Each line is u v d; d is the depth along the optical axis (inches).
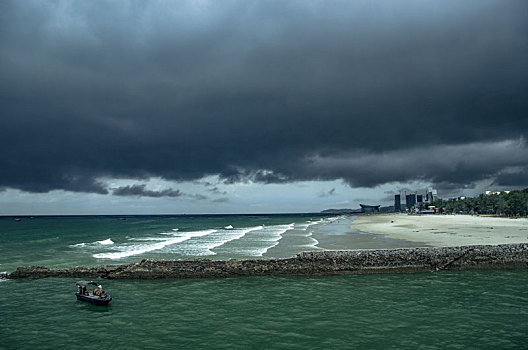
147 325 749.3
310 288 1036.5
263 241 2217.0
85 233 3422.7
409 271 1241.4
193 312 828.6
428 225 3277.6
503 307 823.1
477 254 1301.7
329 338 650.2
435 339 639.1
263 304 881.5
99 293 941.8
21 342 674.2
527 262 1290.6
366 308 829.2
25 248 2089.1
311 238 2347.4
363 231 2864.2
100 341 668.7
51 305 910.4
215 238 2539.4
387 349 597.6
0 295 1008.2
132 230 3909.9
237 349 610.5
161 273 1202.6
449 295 934.4
